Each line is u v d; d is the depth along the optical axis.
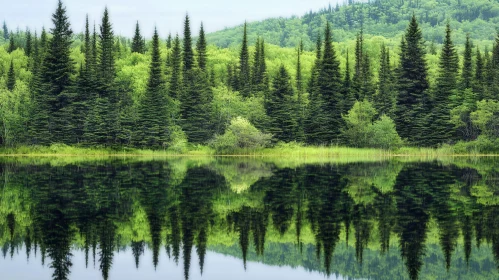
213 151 85.38
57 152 81.00
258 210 27.92
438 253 19.81
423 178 43.66
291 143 87.25
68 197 32.03
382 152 83.94
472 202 30.39
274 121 89.56
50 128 82.88
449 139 87.38
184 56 105.62
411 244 21.06
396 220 25.22
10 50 140.38
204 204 29.77
